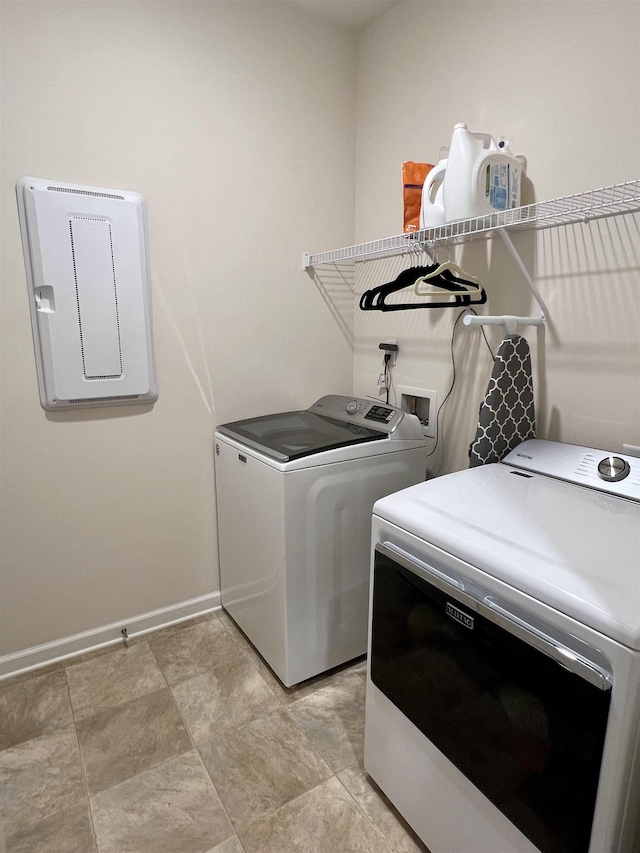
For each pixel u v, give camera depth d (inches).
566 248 58.7
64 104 64.8
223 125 77.1
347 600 72.4
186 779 57.0
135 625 82.5
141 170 71.4
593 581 33.5
